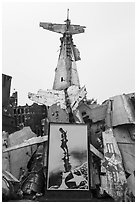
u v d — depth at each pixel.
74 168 4.16
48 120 4.46
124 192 4.09
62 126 4.37
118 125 4.46
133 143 4.38
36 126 4.46
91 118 4.50
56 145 4.27
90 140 4.43
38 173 4.21
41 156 4.29
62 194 4.03
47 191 4.03
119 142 4.39
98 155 4.32
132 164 4.30
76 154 4.24
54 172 4.13
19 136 4.38
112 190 4.10
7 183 4.06
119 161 4.24
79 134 4.35
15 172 4.23
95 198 4.12
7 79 4.52
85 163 4.20
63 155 4.22
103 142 4.38
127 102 4.53
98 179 4.21
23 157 4.30
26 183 4.15
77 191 4.05
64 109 4.50
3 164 4.21
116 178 4.15
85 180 4.11
